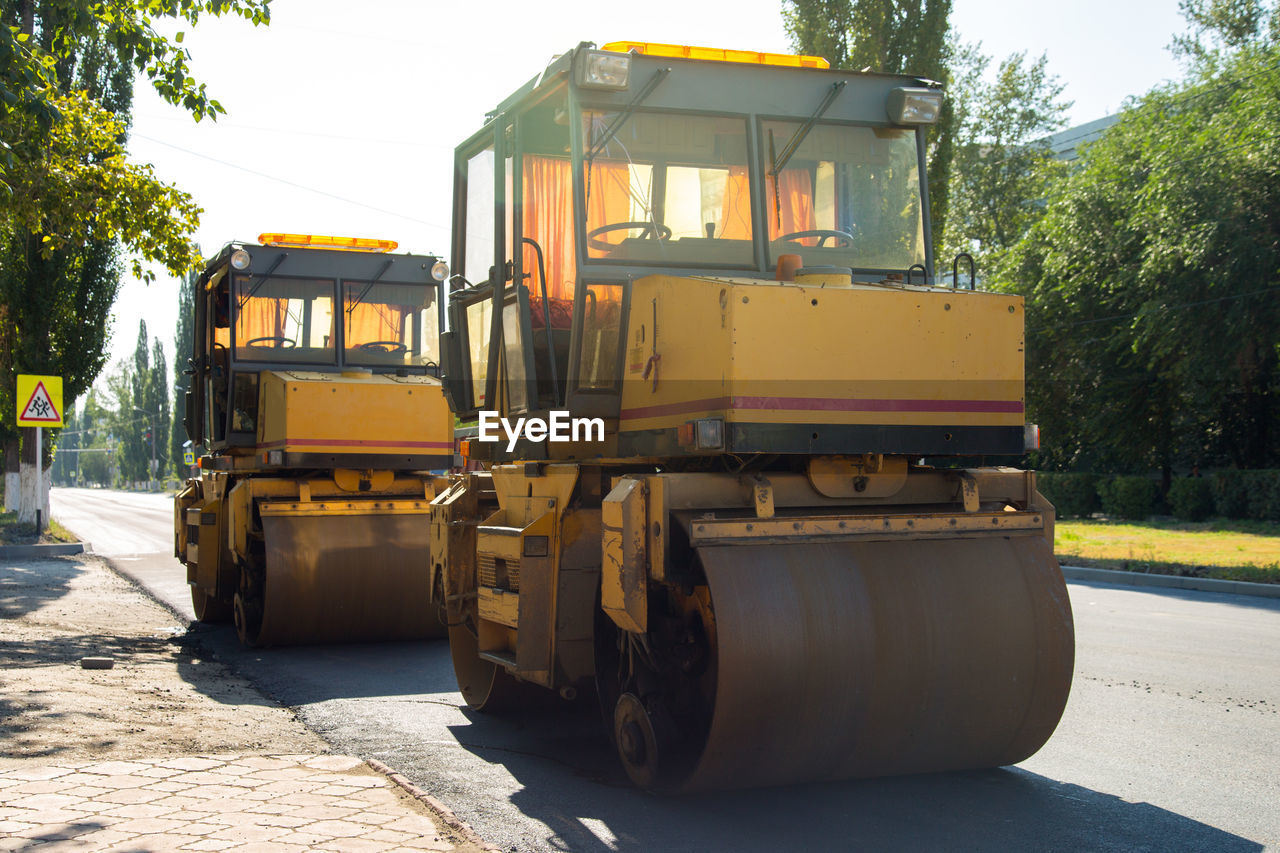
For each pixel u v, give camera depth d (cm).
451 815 464
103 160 1423
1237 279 1956
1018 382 528
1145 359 2619
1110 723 679
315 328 1109
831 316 495
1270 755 604
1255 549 1920
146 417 10912
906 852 447
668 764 507
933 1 2247
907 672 487
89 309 2742
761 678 462
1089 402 2881
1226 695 762
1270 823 488
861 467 519
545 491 616
